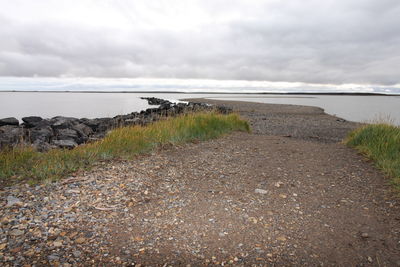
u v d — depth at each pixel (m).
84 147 7.44
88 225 3.73
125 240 3.44
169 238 3.51
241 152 8.30
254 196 4.92
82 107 54.09
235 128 12.82
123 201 4.51
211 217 4.09
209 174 6.12
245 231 3.72
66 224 3.71
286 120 23.36
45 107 53.78
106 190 4.86
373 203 4.62
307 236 3.61
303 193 5.09
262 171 6.42
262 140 10.51
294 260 3.12
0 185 4.88
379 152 7.23
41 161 6.05
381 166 6.48
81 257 3.07
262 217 4.12
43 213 3.94
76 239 3.39
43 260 2.96
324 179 5.87
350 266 3.02
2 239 3.27
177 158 7.30
